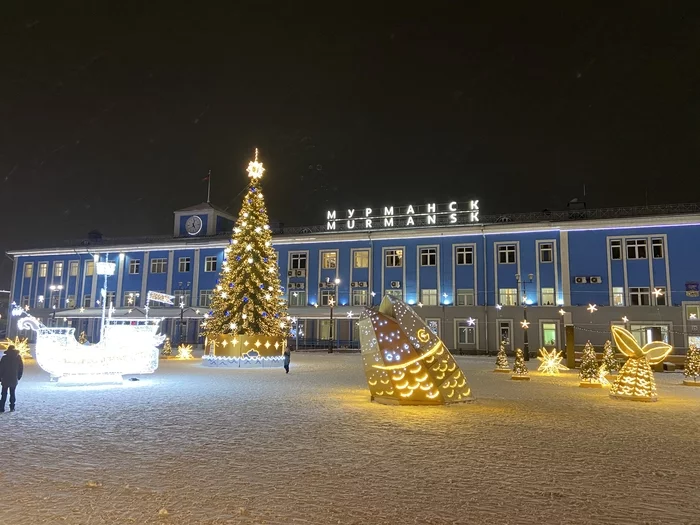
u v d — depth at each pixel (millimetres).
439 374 13547
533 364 35312
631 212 44531
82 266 60719
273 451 8031
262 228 31797
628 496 5949
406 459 7562
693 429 10375
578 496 5922
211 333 30469
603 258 43875
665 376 26375
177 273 56969
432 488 6152
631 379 15289
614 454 8047
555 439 9164
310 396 15305
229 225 61000
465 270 47969
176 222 59375
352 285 51469
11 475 6621
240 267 30906
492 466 7211
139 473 6742
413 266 49781
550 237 45625
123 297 58375
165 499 5699
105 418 11117
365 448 8273
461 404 13641
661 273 42219
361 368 28047
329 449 8188
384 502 5637
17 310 49250
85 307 59531
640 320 42094
